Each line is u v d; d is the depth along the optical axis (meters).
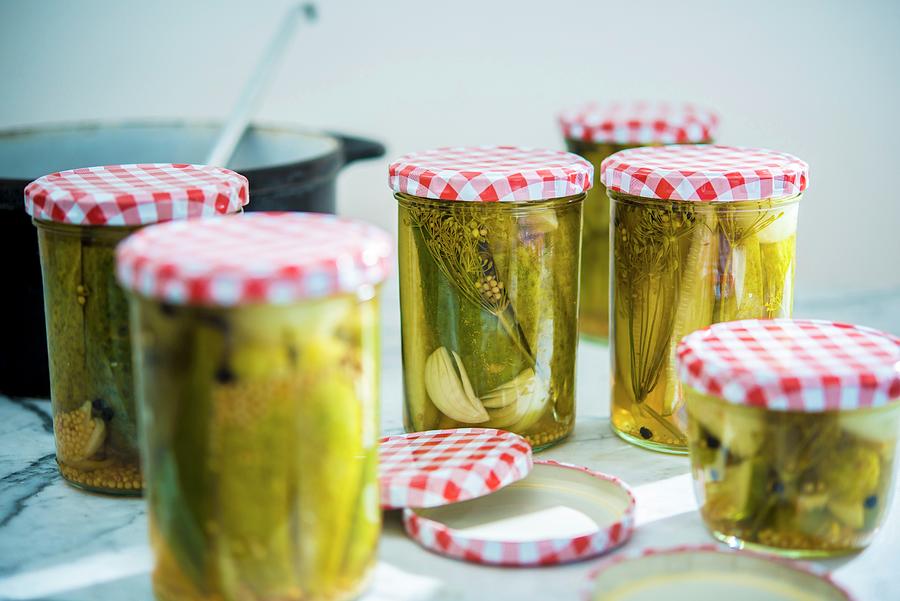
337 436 0.64
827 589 0.65
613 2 1.10
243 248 0.64
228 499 0.64
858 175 1.08
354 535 0.65
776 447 0.67
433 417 0.78
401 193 0.77
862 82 1.06
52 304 0.73
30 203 0.72
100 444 0.74
